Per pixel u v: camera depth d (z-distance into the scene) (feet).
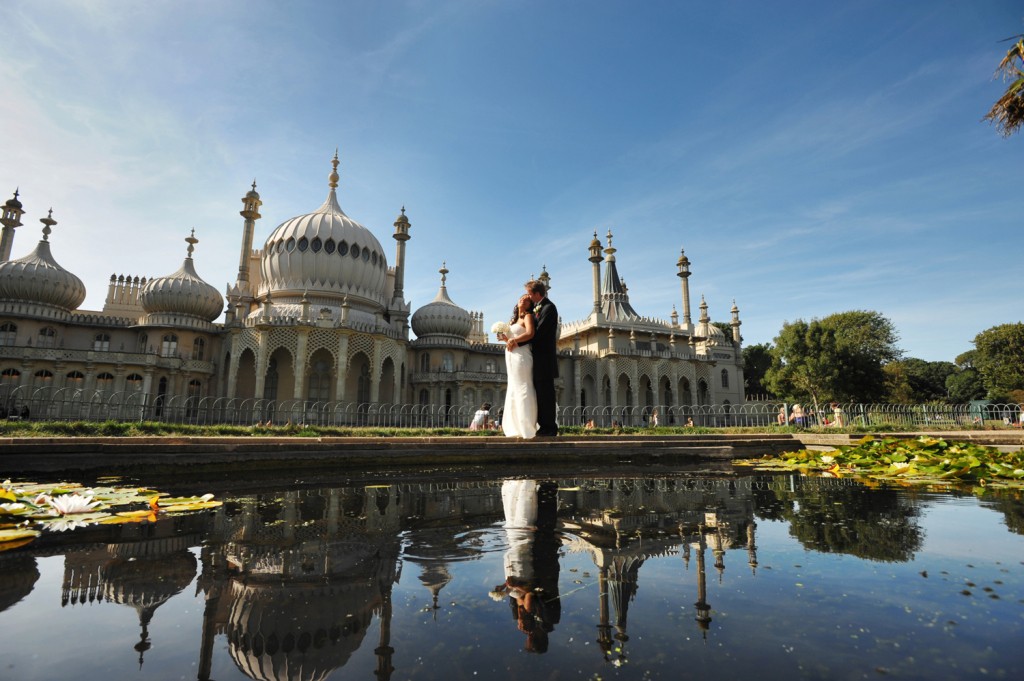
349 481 20.58
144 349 113.70
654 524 10.97
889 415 69.72
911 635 4.98
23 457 21.33
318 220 123.03
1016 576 6.96
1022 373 148.66
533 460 30.07
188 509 13.16
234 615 5.81
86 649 4.79
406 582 7.01
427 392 133.49
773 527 10.55
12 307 103.55
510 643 4.94
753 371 219.00
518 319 32.78
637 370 153.38
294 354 104.94
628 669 4.22
